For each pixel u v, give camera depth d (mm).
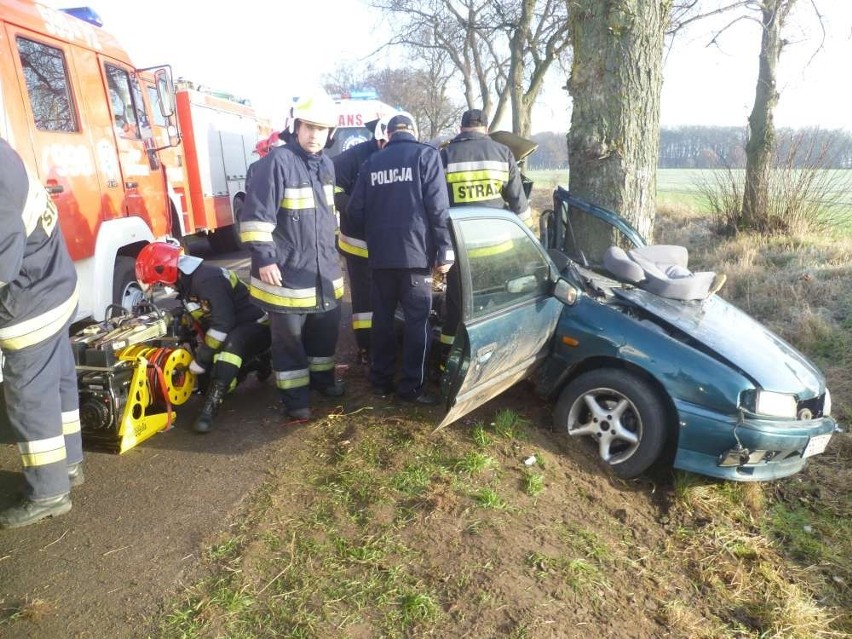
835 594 3283
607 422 3900
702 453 3629
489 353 3525
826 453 4480
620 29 5117
